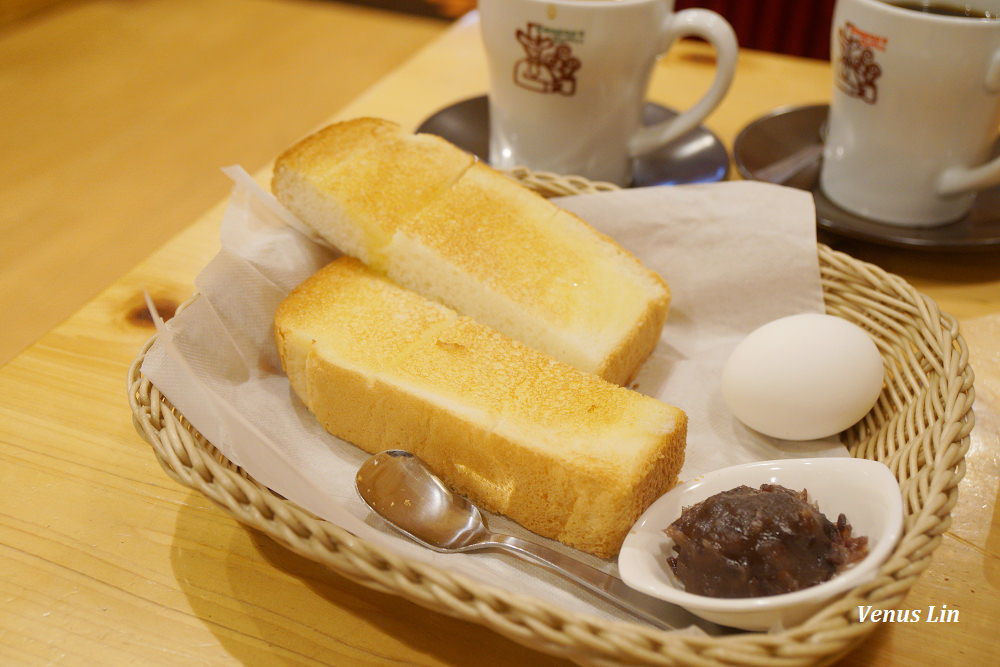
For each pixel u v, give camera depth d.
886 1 0.38
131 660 0.25
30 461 0.31
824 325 0.32
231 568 0.28
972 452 0.31
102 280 0.58
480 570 0.26
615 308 0.34
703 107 0.41
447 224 0.35
